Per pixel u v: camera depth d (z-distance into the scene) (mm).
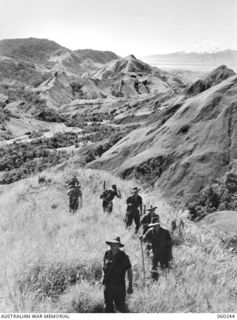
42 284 6766
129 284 5977
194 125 34156
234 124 32719
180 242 9695
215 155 30438
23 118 178750
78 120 187125
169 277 6969
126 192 16969
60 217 11938
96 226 10398
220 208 25578
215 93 36281
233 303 6262
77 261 7480
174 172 30000
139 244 9047
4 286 6656
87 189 17031
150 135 36750
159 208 13875
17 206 14547
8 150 98938
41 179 18781
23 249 8297
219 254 8953
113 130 117312
